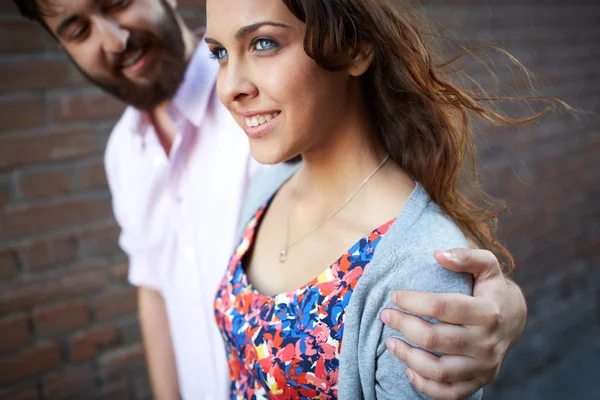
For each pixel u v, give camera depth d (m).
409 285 0.79
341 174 0.93
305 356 0.86
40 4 1.21
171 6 1.31
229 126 1.42
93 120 1.54
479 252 0.79
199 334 1.52
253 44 0.81
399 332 0.80
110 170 1.57
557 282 2.82
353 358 0.83
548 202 2.71
